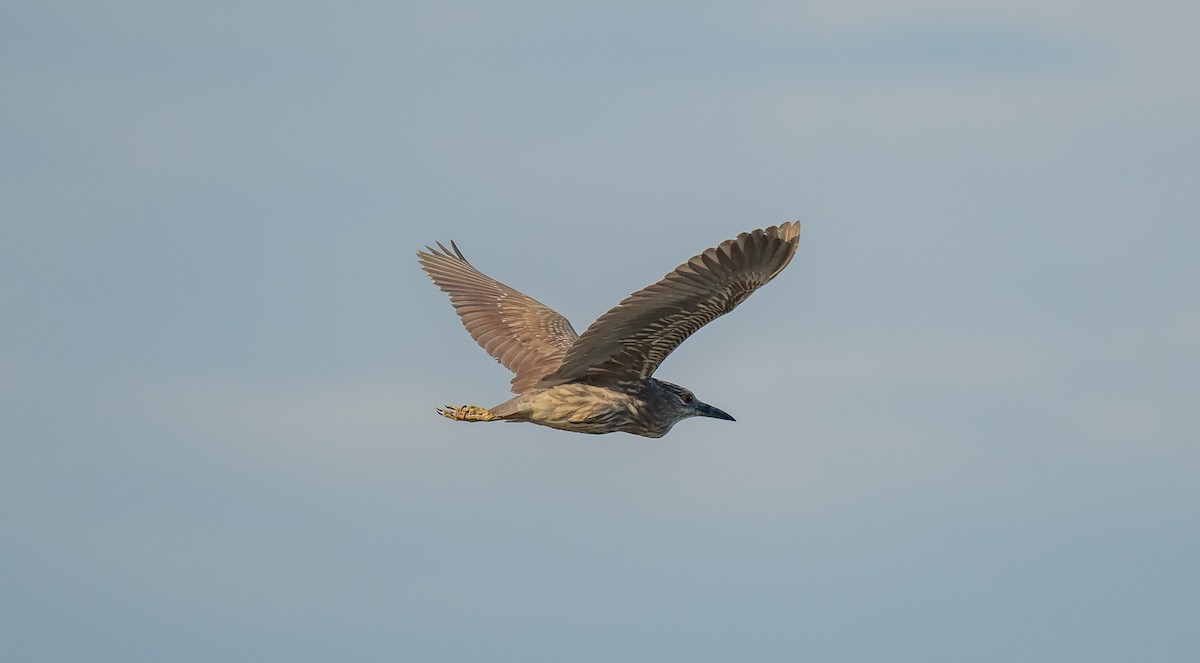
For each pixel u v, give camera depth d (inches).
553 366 710.5
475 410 643.5
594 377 658.8
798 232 572.4
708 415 695.1
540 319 753.0
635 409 659.4
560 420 647.8
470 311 761.6
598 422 652.7
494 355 737.6
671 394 681.6
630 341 637.3
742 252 572.4
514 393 698.8
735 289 594.2
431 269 793.6
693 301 603.8
